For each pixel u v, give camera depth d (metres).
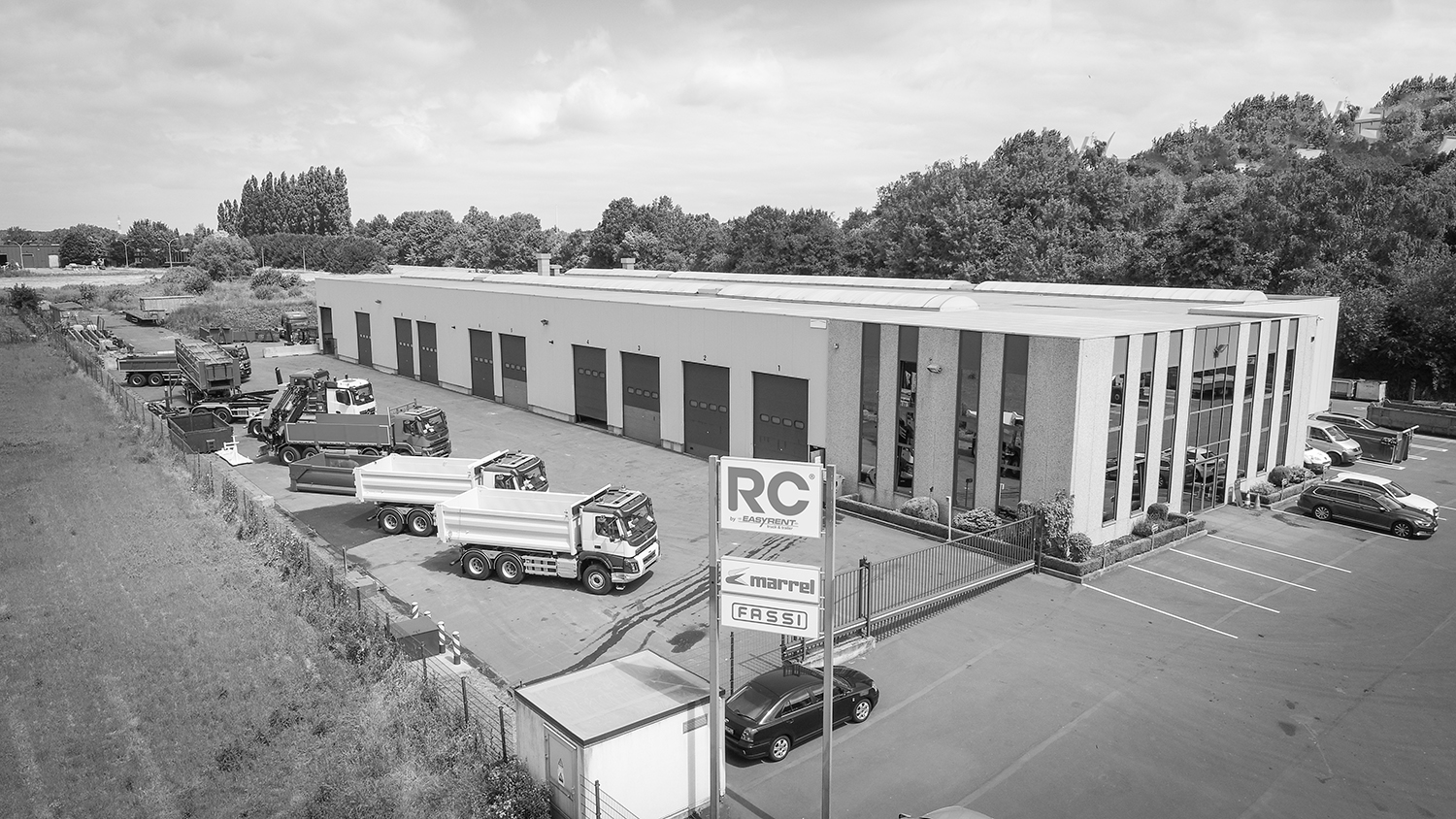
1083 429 26.81
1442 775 16.44
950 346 29.47
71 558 25.36
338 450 36.50
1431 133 151.62
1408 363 58.78
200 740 16.30
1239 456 34.28
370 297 66.50
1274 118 175.25
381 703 17.52
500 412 51.09
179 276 125.69
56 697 17.80
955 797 15.71
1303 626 22.94
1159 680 19.98
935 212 84.88
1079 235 83.12
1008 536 26.81
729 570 14.75
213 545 26.25
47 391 52.72
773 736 16.80
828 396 33.91
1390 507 30.39
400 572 26.00
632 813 14.32
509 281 70.38
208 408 45.94
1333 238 67.75
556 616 23.11
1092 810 15.32
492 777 14.87
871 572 23.44
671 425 41.97
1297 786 16.06
